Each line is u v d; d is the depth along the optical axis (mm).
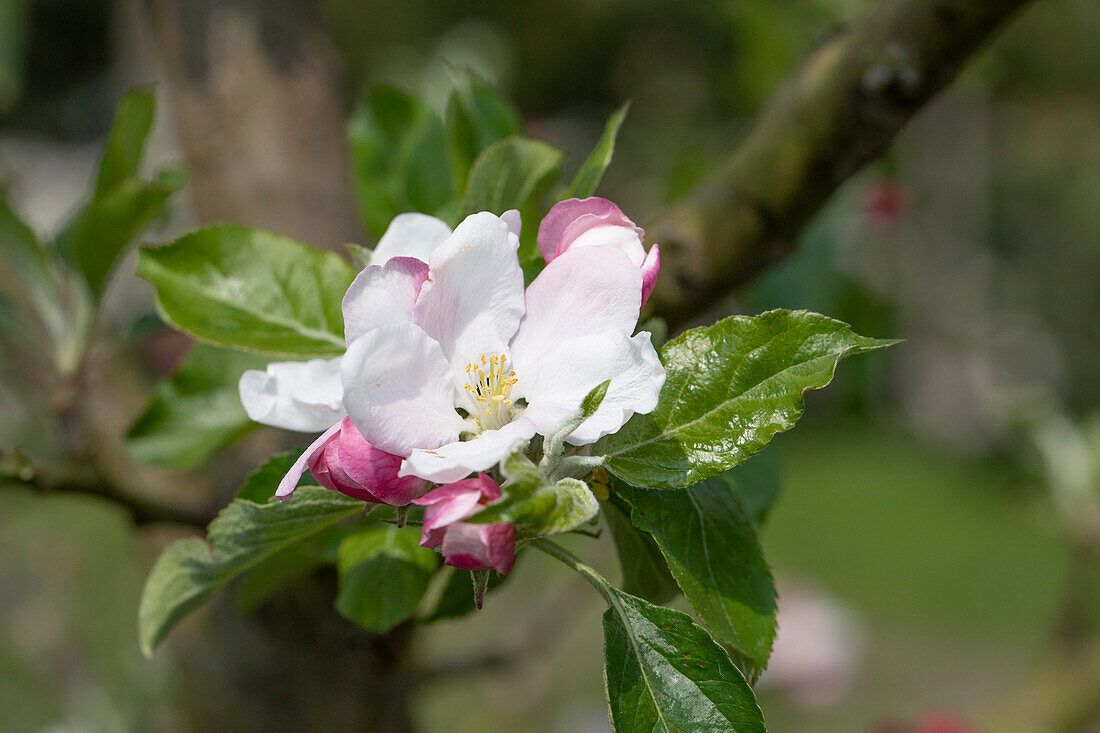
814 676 1093
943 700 1807
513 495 318
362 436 331
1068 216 3740
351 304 333
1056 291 3805
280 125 479
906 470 3498
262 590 406
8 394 800
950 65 407
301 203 474
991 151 3768
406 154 436
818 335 341
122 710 907
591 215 346
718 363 344
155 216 453
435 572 385
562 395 335
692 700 333
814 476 3441
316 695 449
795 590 1226
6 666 963
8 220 458
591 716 1208
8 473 419
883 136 412
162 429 421
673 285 409
